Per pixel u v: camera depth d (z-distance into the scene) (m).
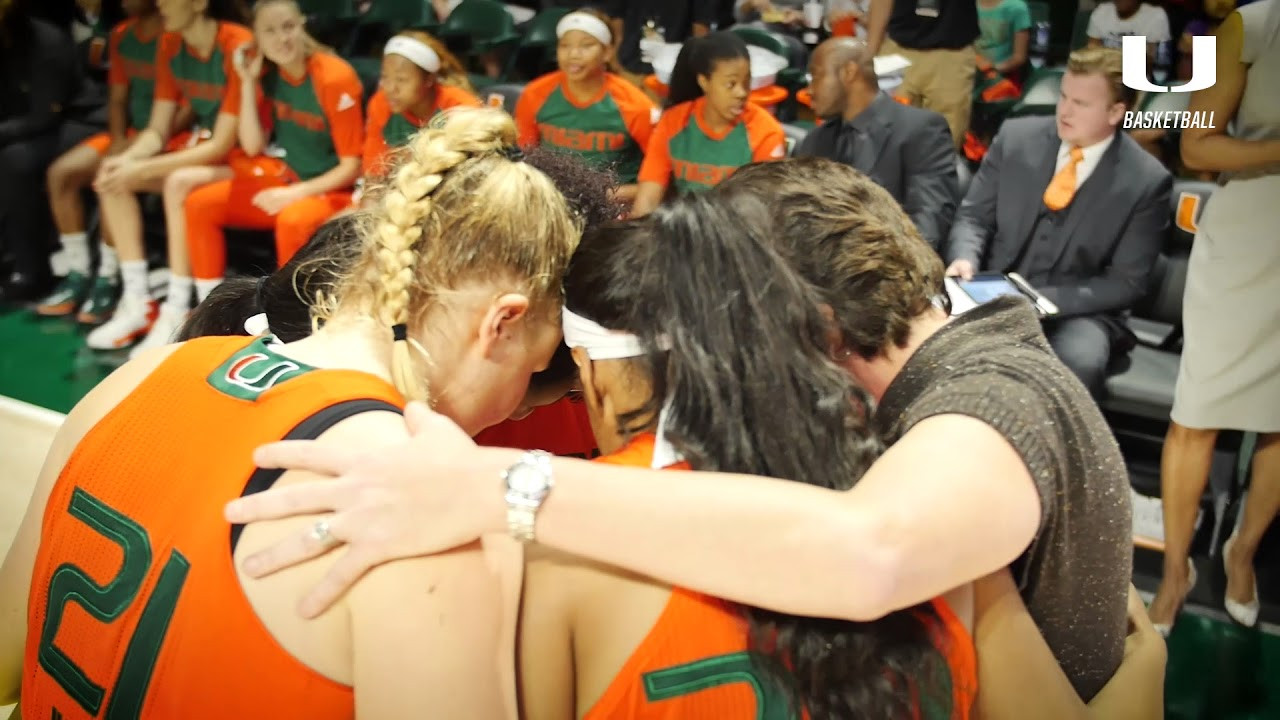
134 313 3.66
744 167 1.02
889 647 0.86
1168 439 2.25
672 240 0.91
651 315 0.90
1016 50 2.58
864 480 0.86
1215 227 2.09
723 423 0.89
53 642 0.87
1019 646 0.94
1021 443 0.88
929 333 1.01
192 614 0.80
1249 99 2.01
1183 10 2.16
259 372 0.90
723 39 2.68
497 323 0.95
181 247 3.54
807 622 0.85
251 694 0.80
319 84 3.31
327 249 1.09
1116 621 1.04
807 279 0.96
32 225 3.87
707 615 0.84
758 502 0.83
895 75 2.64
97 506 0.86
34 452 2.23
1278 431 2.11
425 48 3.10
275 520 0.81
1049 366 0.96
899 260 0.98
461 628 0.80
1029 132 2.42
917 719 0.86
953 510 0.83
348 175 3.42
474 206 0.92
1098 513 0.96
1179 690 2.10
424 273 0.93
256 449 0.84
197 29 3.43
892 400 1.00
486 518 0.83
